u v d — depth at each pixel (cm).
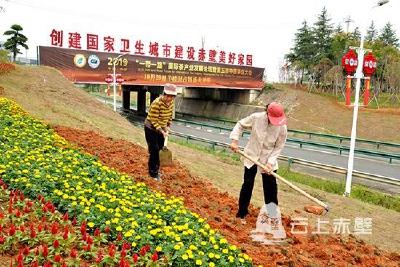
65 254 427
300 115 4472
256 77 5003
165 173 905
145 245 462
